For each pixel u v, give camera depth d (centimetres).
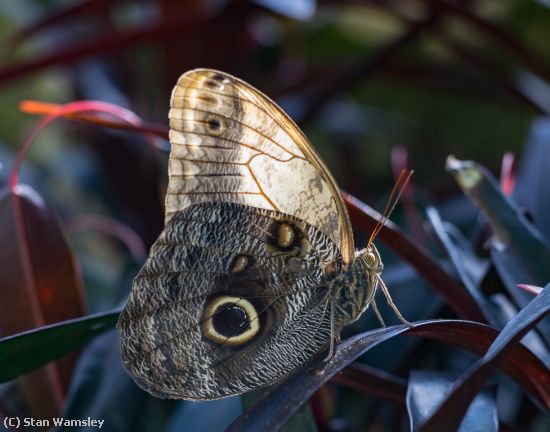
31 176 79
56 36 79
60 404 55
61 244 55
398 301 59
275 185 53
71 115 54
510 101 72
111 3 69
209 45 69
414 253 53
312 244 53
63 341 51
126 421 53
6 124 93
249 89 51
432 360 58
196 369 52
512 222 53
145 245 70
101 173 76
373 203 79
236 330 52
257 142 52
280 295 53
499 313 53
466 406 46
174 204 52
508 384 57
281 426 46
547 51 79
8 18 90
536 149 62
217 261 52
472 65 69
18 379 55
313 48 84
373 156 87
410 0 69
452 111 90
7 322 55
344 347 49
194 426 53
